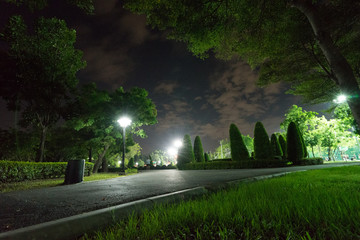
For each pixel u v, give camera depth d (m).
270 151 17.86
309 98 10.77
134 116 24.70
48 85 15.04
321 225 1.53
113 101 24.42
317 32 5.25
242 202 2.24
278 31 7.10
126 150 31.27
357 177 4.69
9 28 13.21
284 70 9.19
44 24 14.50
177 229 1.63
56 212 2.38
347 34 7.00
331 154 41.88
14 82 14.23
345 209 1.71
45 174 10.45
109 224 1.92
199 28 6.55
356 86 4.66
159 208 2.28
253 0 5.93
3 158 18.50
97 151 26.48
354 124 16.97
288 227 1.49
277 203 2.09
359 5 5.53
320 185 3.59
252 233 1.50
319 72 9.32
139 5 5.81
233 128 19.91
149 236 1.53
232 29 7.07
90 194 3.91
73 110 16.84
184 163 25.12
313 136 31.81
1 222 1.97
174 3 5.68
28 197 3.71
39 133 21.05
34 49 14.48
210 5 6.20
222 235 1.42
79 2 5.70
